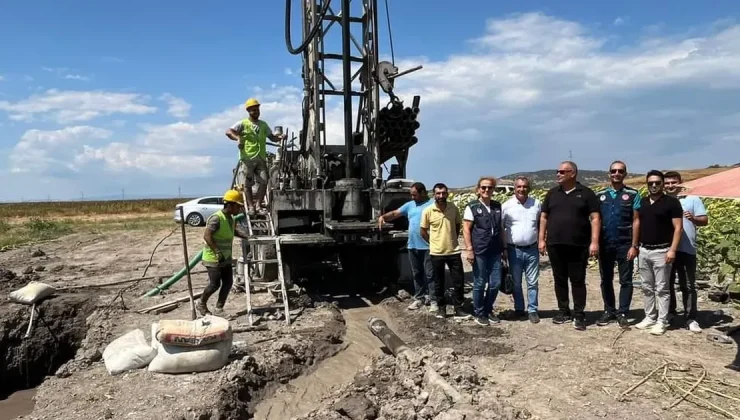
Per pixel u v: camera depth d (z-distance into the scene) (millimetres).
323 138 10320
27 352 9125
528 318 7957
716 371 5688
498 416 4586
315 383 6258
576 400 5102
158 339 6055
